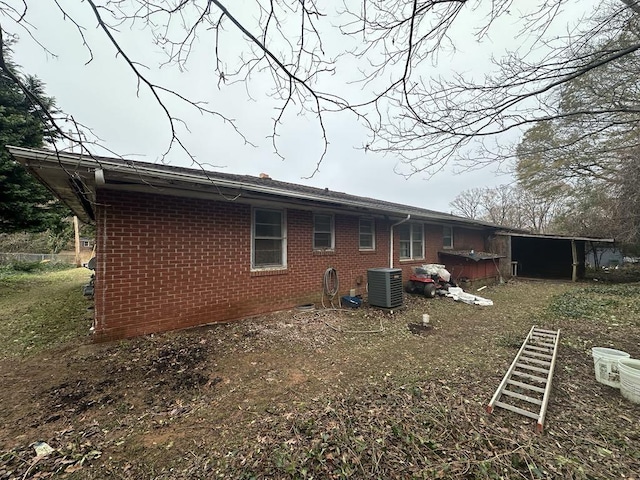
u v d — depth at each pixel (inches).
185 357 155.7
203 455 83.8
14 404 111.5
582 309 274.8
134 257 177.6
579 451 84.7
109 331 169.0
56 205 424.5
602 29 119.3
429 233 450.3
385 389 123.0
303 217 277.3
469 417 101.4
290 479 74.0
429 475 74.5
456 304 305.6
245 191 194.7
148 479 75.1
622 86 158.4
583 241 554.3
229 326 208.2
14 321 234.4
